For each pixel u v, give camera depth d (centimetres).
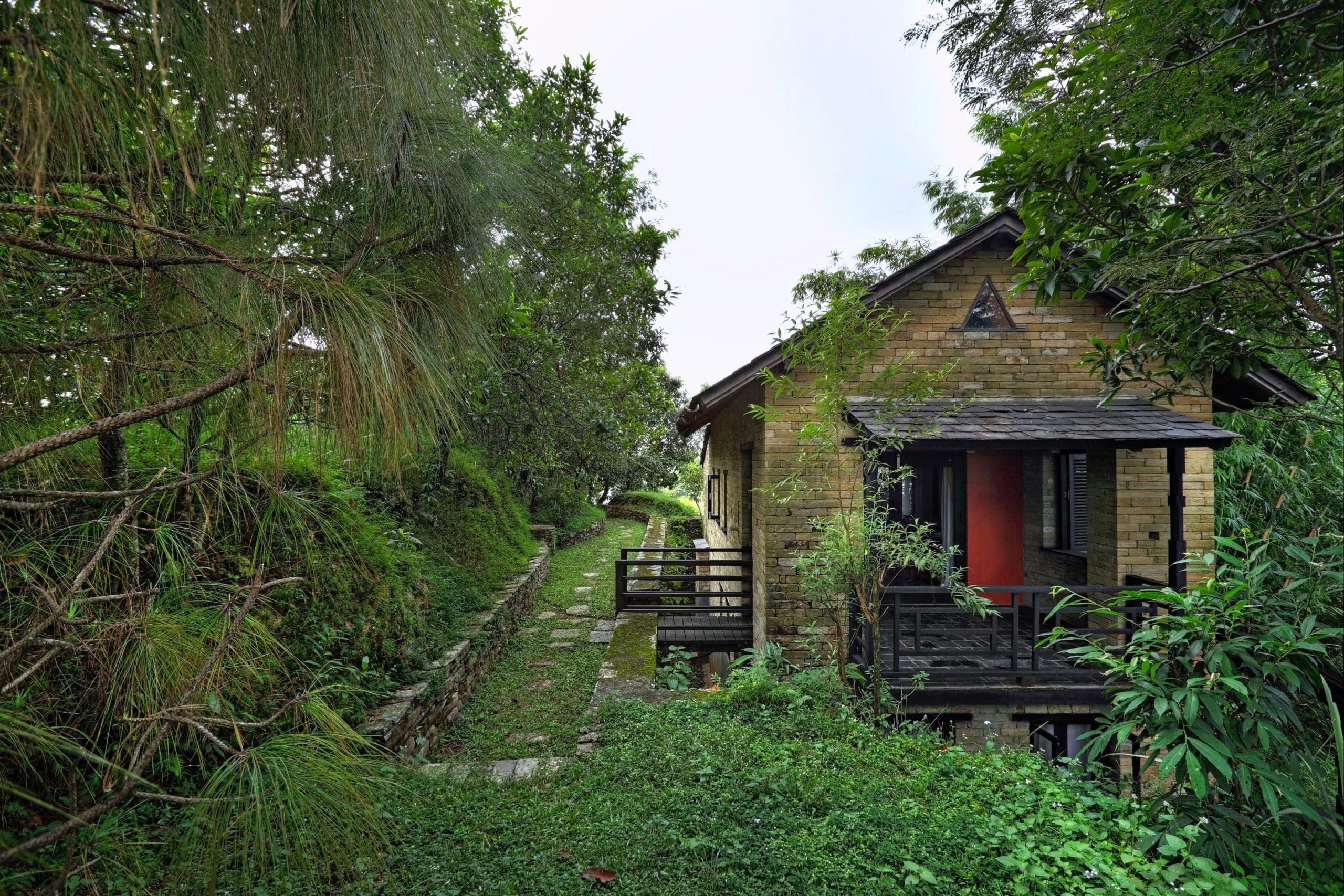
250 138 125
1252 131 234
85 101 90
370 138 136
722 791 315
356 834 118
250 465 150
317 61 118
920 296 616
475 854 259
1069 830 278
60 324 137
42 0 83
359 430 126
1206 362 337
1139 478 580
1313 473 604
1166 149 271
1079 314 614
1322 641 282
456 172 154
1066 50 283
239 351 131
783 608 590
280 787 104
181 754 227
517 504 1238
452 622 610
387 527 550
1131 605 523
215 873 98
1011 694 479
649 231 902
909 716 487
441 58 146
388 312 128
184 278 132
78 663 129
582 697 575
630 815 291
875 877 250
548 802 312
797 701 436
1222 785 267
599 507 2308
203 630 124
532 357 615
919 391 464
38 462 142
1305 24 222
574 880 244
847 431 567
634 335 953
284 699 276
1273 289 271
